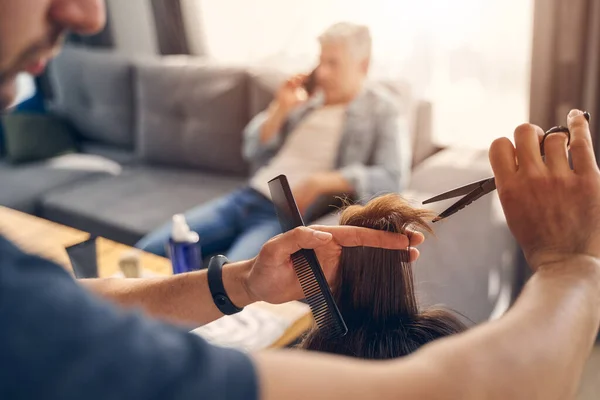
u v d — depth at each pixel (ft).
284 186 2.53
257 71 8.54
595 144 6.58
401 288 2.67
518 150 1.55
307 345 2.55
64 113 11.00
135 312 1.10
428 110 7.82
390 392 1.12
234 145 8.87
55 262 1.09
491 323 1.32
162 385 1.01
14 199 8.86
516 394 1.20
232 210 7.45
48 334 0.97
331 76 7.21
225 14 9.97
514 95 7.73
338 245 2.67
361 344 2.53
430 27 8.02
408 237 2.64
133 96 10.21
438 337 2.60
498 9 7.50
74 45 11.73
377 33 8.42
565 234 1.47
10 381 0.96
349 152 7.20
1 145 10.33
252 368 1.07
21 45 1.17
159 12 10.28
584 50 6.44
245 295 2.74
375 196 3.20
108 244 5.66
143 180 9.12
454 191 2.16
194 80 9.09
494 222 6.54
